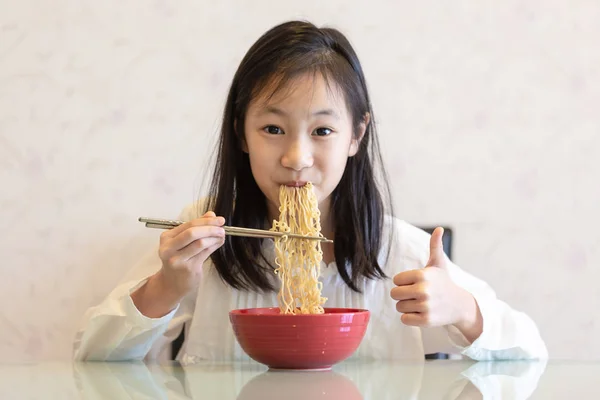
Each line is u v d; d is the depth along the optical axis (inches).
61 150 77.2
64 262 77.1
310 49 49.0
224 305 58.5
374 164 63.0
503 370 41.9
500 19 82.3
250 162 50.7
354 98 51.3
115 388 34.4
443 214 81.0
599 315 83.0
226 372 41.4
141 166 77.9
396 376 38.5
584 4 83.2
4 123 76.7
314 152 48.0
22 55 76.9
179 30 78.3
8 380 37.9
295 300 48.1
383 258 60.1
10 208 76.9
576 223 82.9
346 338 40.9
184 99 78.3
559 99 83.0
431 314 44.6
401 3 80.7
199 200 63.2
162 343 60.8
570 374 39.9
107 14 77.5
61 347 77.2
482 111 81.7
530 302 82.0
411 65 80.7
